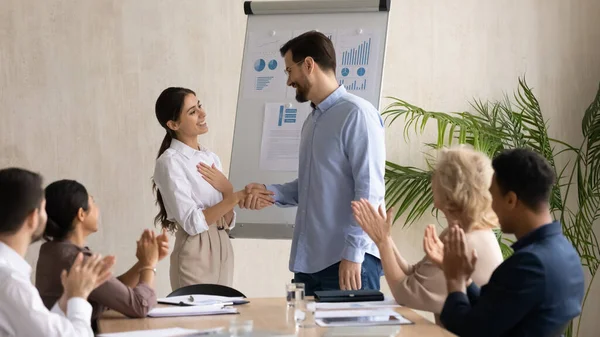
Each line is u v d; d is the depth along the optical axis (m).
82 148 5.53
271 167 4.56
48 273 2.79
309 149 3.71
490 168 2.72
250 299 3.33
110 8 5.54
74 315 2.44
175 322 2.76
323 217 3.66
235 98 5.64
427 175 5.45
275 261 5.75
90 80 5.53
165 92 4.21
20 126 5.48
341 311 2.89
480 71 5.75
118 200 5.56
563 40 5.78
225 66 5.62
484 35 5.75
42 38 5.48
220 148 5.63
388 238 2.96
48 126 5.50
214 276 4.18
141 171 5.57
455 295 2.31
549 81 5.78
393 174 5.51
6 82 5.46
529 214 2.29
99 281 2.53
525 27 5.76
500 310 2.17
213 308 3.01
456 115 5.72
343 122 3.60
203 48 5.61
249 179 4.57
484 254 2.67
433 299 2.77
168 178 4.12
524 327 2.20
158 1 5.57
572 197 5.75
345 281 3.54
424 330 2.54
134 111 5.56
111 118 5.55
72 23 5.51
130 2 5.55
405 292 2.81
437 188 2.74
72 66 5.52
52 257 2.79
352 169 3.59
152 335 2.51
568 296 2.21
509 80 5.76
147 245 3.02
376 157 3.59
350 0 4.60
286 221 4.44
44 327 2.36
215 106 5.62
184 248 4.14
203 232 4.16
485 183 2.69
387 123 5.70
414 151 5.72
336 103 3.66
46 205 2.82
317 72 3.66
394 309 2.94
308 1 4.67
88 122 5.54
